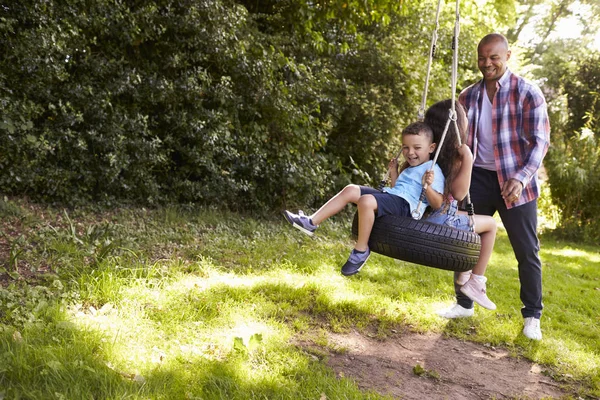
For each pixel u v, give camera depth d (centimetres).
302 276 538
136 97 709
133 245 538
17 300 364
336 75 964
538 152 432
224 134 762
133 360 310
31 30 611
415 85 1020
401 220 346
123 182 703
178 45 748
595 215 1169
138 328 354
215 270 508
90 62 678
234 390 296
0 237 509
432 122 389
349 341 405
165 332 358
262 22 938
